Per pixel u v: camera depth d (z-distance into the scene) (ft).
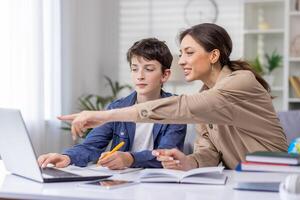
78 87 14.03
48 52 12.26
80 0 14.06
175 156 5.24
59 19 12.77
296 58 13.00
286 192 3.69
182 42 5.52
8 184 4.48
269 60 13.69
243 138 5.42
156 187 4.37
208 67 5.43
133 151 6.29
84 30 14.35
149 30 15.47
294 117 7.20
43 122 11.76
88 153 5.92
